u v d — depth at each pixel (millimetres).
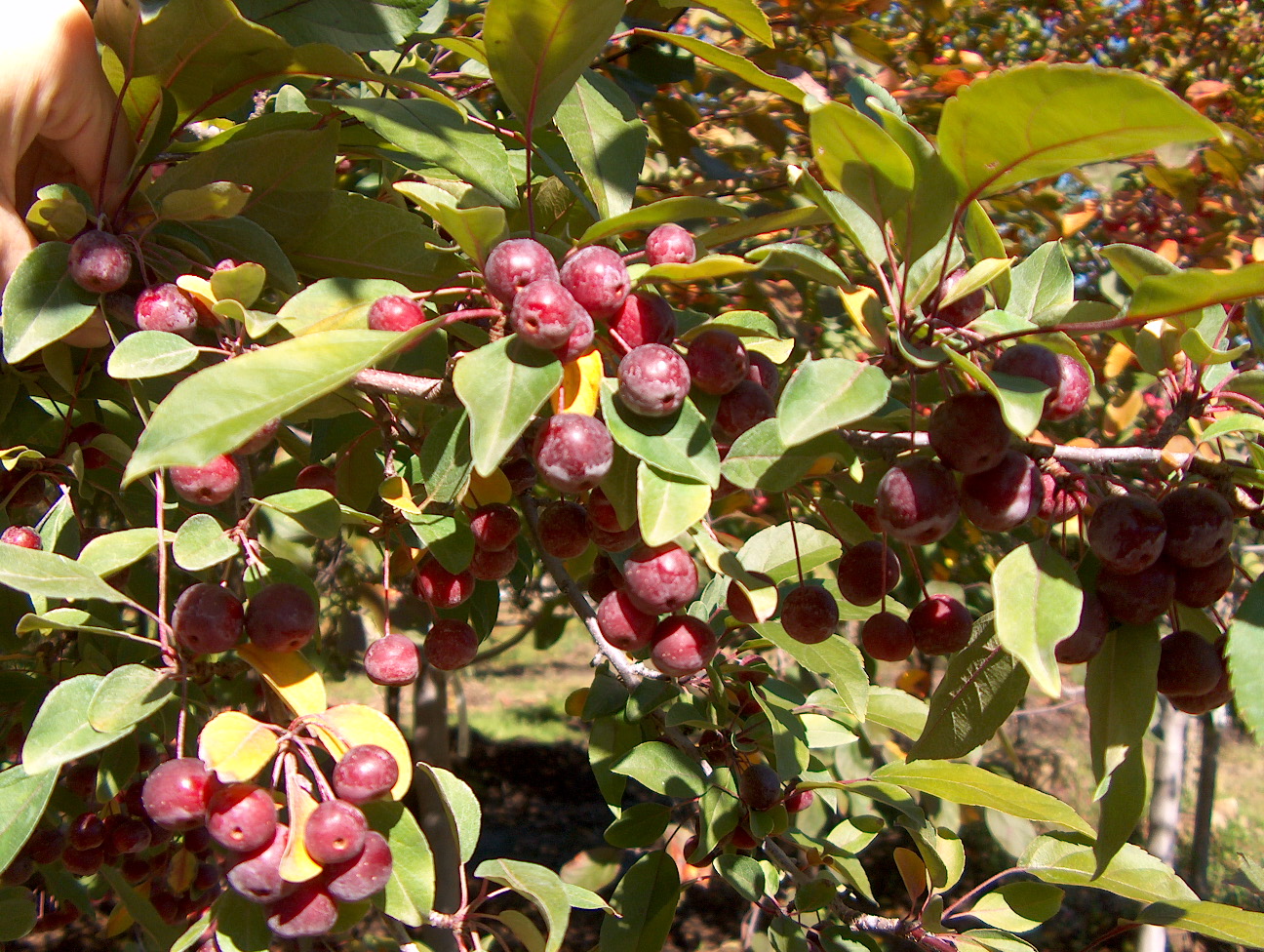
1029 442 264
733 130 890
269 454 552
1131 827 258
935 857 379
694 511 238
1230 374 288
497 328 250
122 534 283
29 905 388
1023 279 325
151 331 280
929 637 302
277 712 285
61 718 261
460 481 300
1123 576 251
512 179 339
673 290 697
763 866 413
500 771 2186
